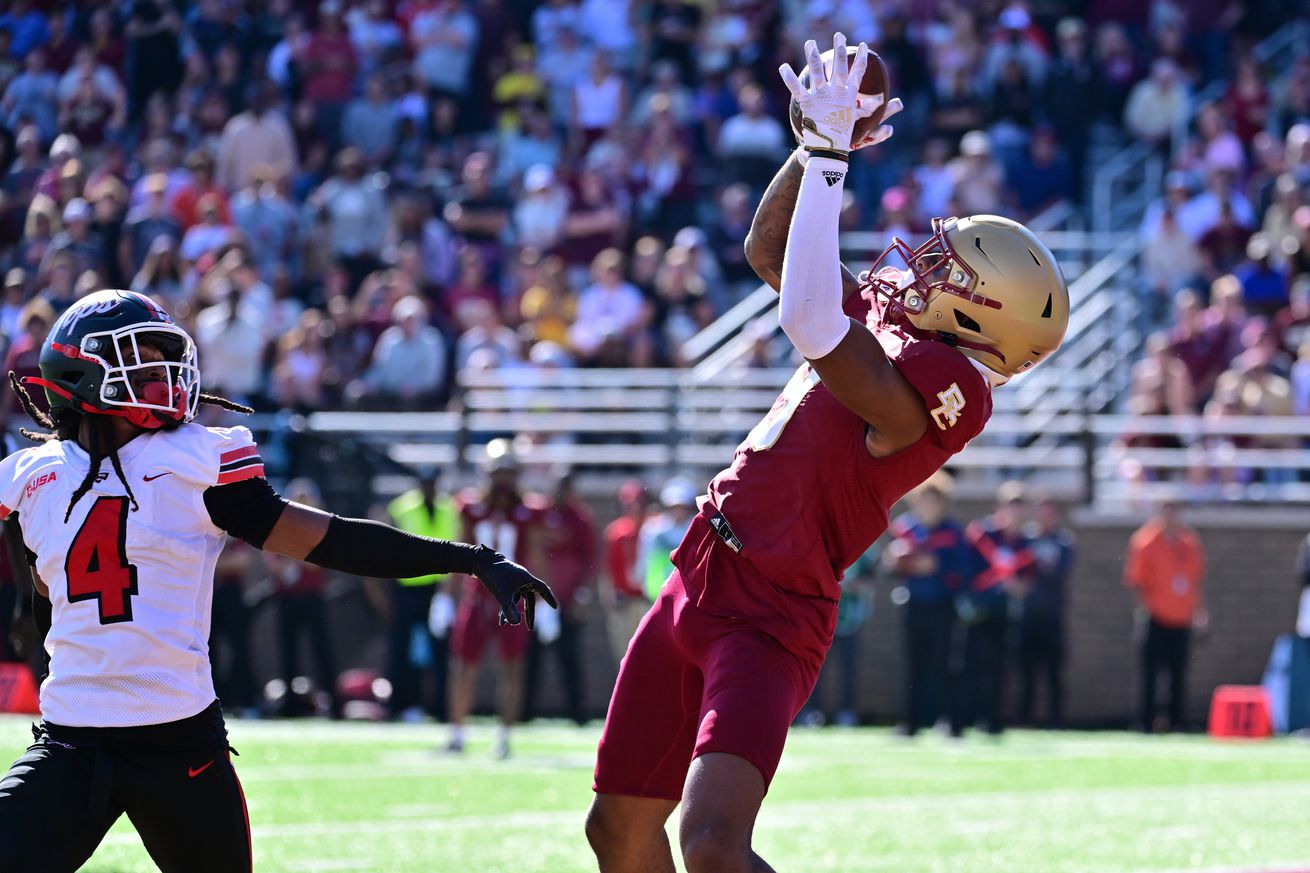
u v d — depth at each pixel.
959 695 47.47
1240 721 49.34
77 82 71.81
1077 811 30.73
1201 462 55.47
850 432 13.90
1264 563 55.38
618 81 69.75
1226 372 57.12
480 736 44.91
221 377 55.31
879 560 55.50
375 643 55.31
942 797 32.69
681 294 61.06
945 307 14.10
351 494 54.53
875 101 14.12
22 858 12.30
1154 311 61.84
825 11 69.81
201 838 13.05
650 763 14.56
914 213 63.22
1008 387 59.03
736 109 69.19
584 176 64.56
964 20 69.50
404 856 23.83
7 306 56.38
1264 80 72.12
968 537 49.16
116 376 13.09
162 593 13.07
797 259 13.19
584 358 58.78
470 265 62.00
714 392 57.59
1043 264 14.11
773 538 13.97
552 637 50.53
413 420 57.59
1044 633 51.09
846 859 24.67
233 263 56.88
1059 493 56.00
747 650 13.74
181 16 76.19
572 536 49.16
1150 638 51.47
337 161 68.06
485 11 74.25
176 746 12.96
